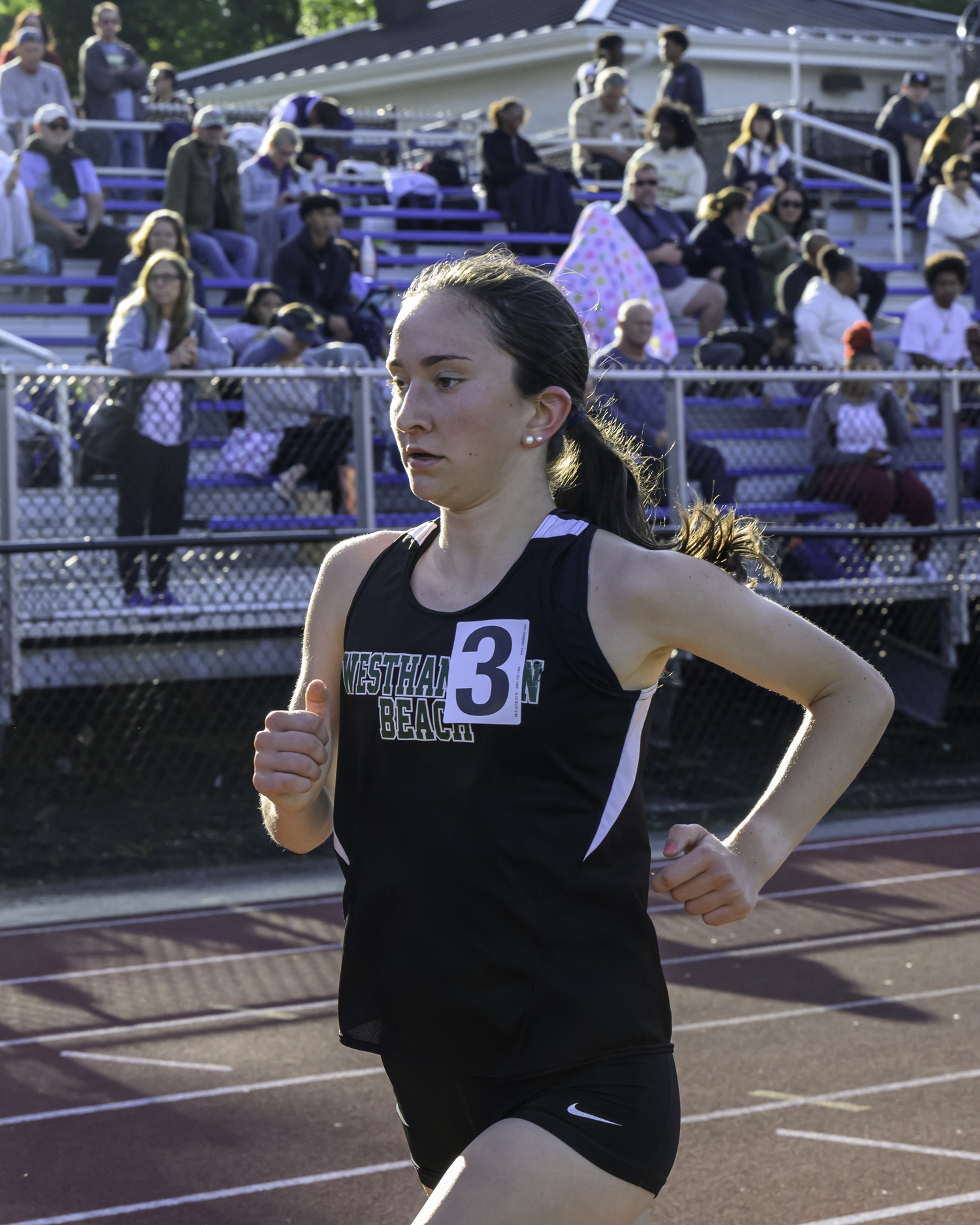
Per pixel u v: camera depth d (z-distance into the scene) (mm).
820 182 35344
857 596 20125
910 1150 8969
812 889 16078
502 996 4012
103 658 17391
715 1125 9414
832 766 4082
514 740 3986
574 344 4234
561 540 4145
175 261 16609
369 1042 4246
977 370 24984
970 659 22625
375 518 18188
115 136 29812
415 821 4086
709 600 4043
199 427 17625
